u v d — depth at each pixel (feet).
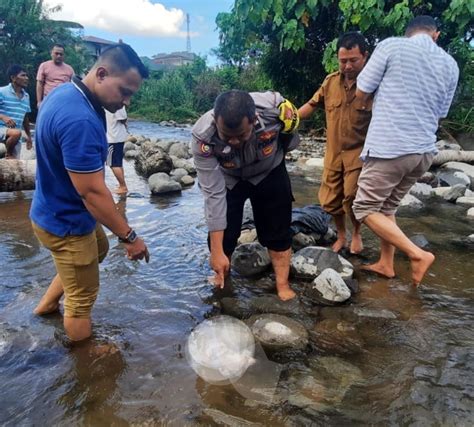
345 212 11.53
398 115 9.23
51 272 10.42
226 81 74.95
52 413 6.14
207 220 8.67
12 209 15.39
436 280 10.43
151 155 21.21
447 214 15.93
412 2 28.50
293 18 30.40
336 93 10.69
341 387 6.72
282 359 7.36
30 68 61.26
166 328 8.23
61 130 6.19
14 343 7.66
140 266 10.87
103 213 6.68
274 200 9.20
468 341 7.91
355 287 9.87
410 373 7.02
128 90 6.68
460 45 29.73
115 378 6.86
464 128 31.35
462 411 6.23
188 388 6.65
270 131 8.34
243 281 10.25
